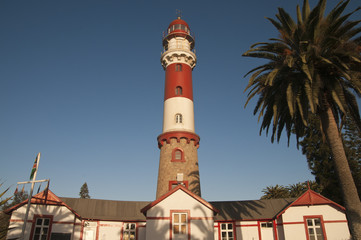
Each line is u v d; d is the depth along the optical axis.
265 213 32.56
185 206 24.88
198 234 24.06
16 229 26.25
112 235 31.58
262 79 22.14
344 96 20.89
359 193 38.75
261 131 24.27
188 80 39.88
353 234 17.88
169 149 34.88
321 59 18.98
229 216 32.78
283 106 22.62
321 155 40.91
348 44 19.52
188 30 44.75
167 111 37.44
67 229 27.75
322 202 28.95
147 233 23.88
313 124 41.41
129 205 35.06
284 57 21.44
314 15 19.36
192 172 33.88
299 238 28.48
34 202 27.30
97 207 33.22
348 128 44.69
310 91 18.62
